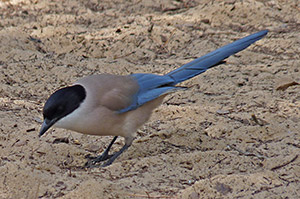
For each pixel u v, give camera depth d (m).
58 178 9.58
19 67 14.02
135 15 16.97
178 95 12.88
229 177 9.52
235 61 14.46
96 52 15.09
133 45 15.34
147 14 17.03
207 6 17.06
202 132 11.32
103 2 17.86
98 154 10.86
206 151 10.46
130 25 16.27
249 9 16.67
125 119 10.26
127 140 10.58
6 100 12.62
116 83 10.20
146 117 10.68
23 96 12.93
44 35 15.73
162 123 11.75
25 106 12.36
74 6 17.48
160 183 9.58
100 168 10.11
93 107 9.77
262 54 14.71
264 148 10.66
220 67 14.12
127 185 9.44
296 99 12.45
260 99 12.50
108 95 9.91
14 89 13.18
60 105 9.65
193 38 15.62
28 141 10.83
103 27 16.28
